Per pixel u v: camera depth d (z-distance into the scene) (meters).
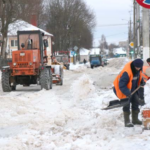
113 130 9.27
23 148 8.09
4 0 47.38
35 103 15.73
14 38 72.69
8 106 14.55
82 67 63.22
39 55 23.73
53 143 8.38
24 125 11.09
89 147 7.79
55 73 25.91
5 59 48.75
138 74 9.28
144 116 9.05
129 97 9.05
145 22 20.30
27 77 23.58
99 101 15.32
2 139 9.20
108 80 23.80
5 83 22.64
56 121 10.73
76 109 13.06
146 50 20.36
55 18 89.50
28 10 52.72
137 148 7.40
